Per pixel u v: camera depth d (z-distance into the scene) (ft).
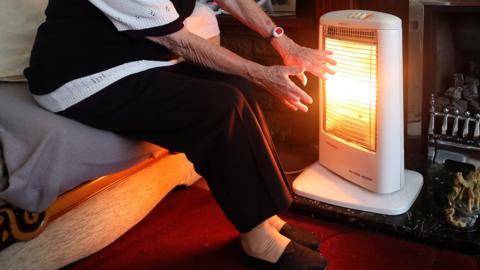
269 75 4.36
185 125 4.16
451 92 5.80
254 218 4.17
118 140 4.45
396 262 4.61
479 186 4.60
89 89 4.19
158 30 4.13
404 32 5.78
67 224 4.47
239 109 4.03
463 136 5.74
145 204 5.30
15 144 4.14
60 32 4.21
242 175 4.09
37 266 4.30
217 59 4.37
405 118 6.11
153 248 5.04
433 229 4.71
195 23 5.46
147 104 4.19
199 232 5.27
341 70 5.06
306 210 5.32
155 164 5.32
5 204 3.98
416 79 6.07
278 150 6.97
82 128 4.27
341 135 5.37
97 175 4.44
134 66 4.29
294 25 6.23
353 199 5.15
